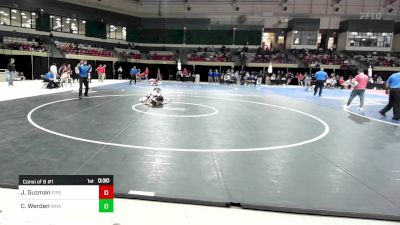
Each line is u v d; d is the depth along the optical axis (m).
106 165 4.86
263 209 3.56
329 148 6.55
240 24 41.53
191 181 4.30
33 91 16.42
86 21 36.56
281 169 5.00
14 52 26.89
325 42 44.22
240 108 12.92
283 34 44.41
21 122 8.15
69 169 4.61
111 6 38.72
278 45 45.38
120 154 5.51
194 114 10.71
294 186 4.26
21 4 30.45
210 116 10.43
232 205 3.64
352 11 40.59
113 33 39.75
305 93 22.55
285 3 40.62
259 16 41.25
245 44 41.75
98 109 10.98
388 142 7.30
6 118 8.69
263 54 40.72
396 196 4.01
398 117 10.83
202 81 39.75
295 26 41.22
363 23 40.31
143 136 7.05
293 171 4.92
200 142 6.70
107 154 5.48
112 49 38.41
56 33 33.81
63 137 6.65
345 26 40.94
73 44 34.31
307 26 41.19
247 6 41.12
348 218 3.44
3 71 24.50
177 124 8.72
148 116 9.86
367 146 6.84
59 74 22.45
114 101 13.45
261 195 3.90
